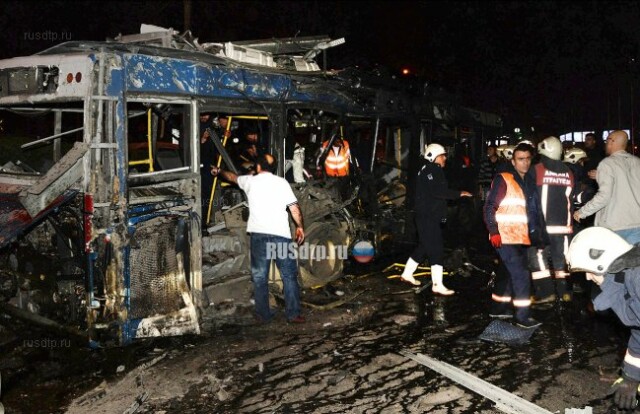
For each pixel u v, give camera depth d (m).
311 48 6.95
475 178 11.19
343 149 7.56
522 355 4.76
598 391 4.07
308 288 6.79
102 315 4.83
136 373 4.42
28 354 4.83
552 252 6.01
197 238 5.34
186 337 5.21
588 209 5.06
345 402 3.95
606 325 5.38
